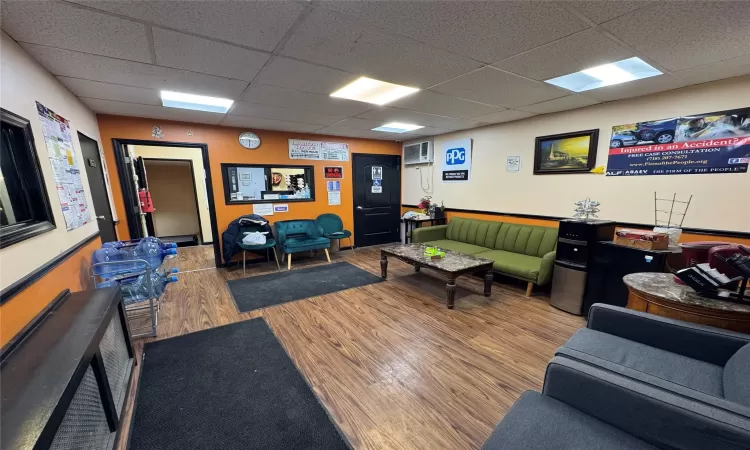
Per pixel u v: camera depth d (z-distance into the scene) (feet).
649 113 9.56
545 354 7.45
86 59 6.49
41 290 5.24
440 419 5.47
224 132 14.38
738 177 8.16
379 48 6.37
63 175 7.10
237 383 6.40
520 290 11.76
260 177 15.71
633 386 3.38
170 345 7.88
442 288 12.00
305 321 9.21
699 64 7.16
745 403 3.25
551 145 12.22
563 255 9.89
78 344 4.03
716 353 4.58
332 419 5.46
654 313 5.67
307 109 11.31
